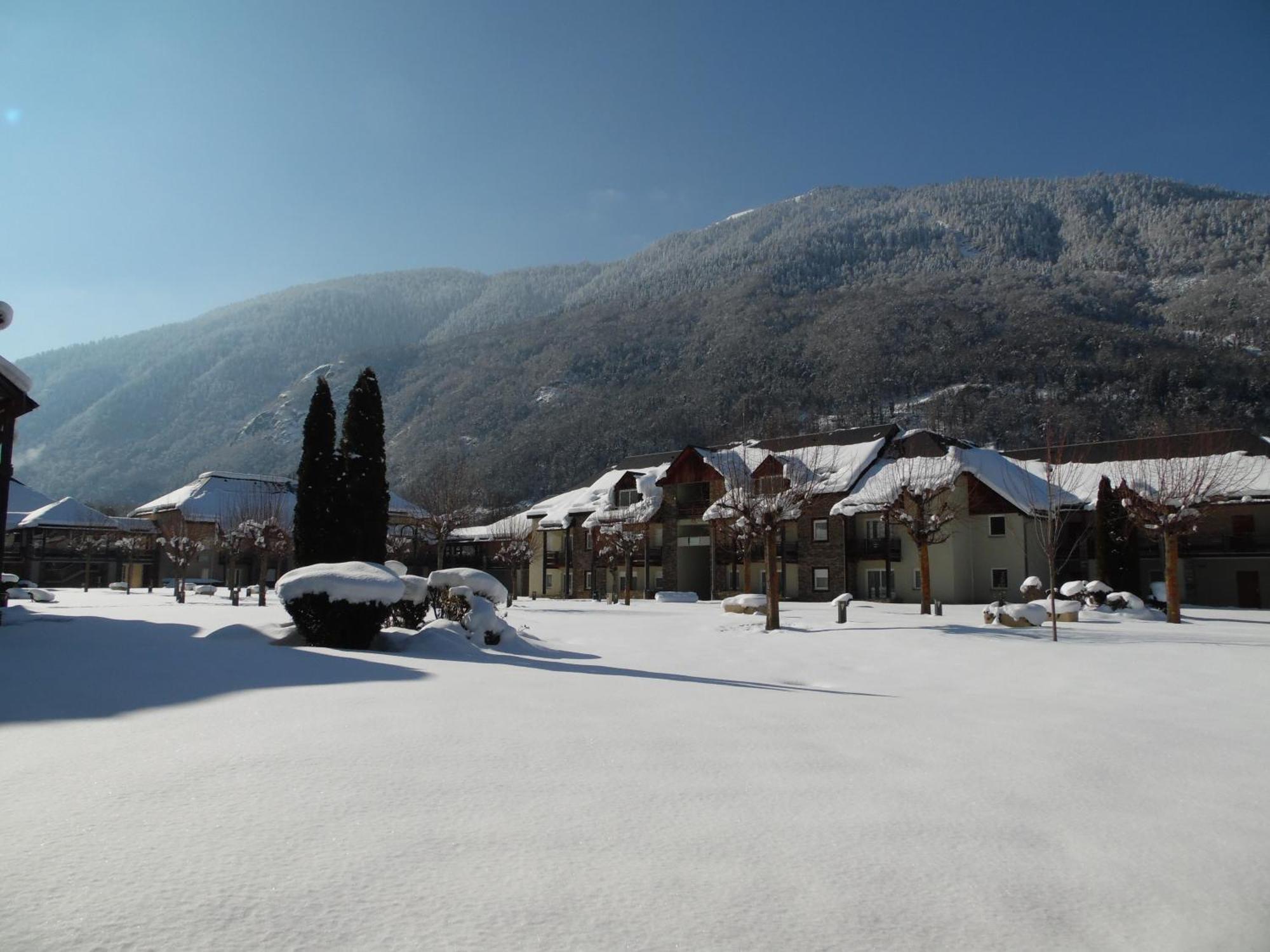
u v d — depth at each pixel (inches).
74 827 146.6
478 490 3225.9
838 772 212.8
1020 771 225.6
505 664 466.0
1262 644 743.7
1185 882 144.9
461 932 112.0
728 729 269.6
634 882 132.6
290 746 213.5
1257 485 1545.3
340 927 112.0
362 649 522.0
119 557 2468.0
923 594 1180.5
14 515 2573.8
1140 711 374.0
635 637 842.8
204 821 152.1
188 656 395.5
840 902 128.8
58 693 287.6
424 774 190.7
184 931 108.6
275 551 1622.8
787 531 1931.6
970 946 116.4
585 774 197.9
